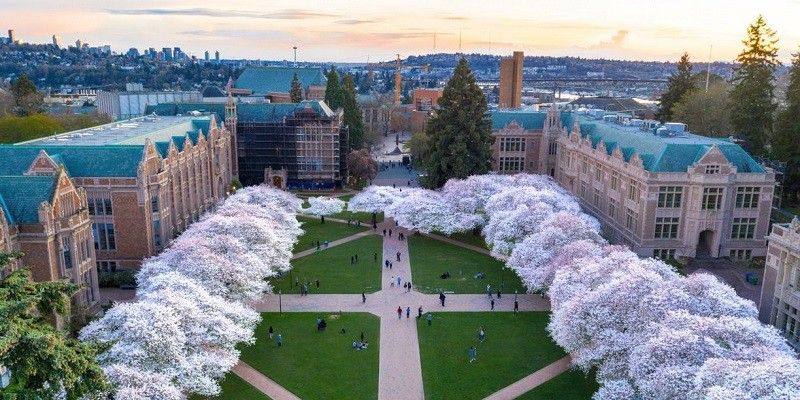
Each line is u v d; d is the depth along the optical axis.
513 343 68.00
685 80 155.00
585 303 55.16
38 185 67.19
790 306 64.25
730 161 92.75
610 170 107.00
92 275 74.19
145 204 85.81
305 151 153.75
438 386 58.69
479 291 84.62
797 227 63.81
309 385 58.69
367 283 87.56
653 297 52.50
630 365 46.41
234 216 87.69
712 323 46.97
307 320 74.19
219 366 51.69
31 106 176.25
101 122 167.12
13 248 63.38
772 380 36.44
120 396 41.38
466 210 107.56
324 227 118.88
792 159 110.06
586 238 78.75
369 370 61.75
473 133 129.62
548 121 142.25
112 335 50.56
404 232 115.56
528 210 90.19
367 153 171.25
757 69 118.75
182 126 116.88
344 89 178.12
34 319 28.44
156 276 63.44
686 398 40.12
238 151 153.62
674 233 93.62
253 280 70.19
